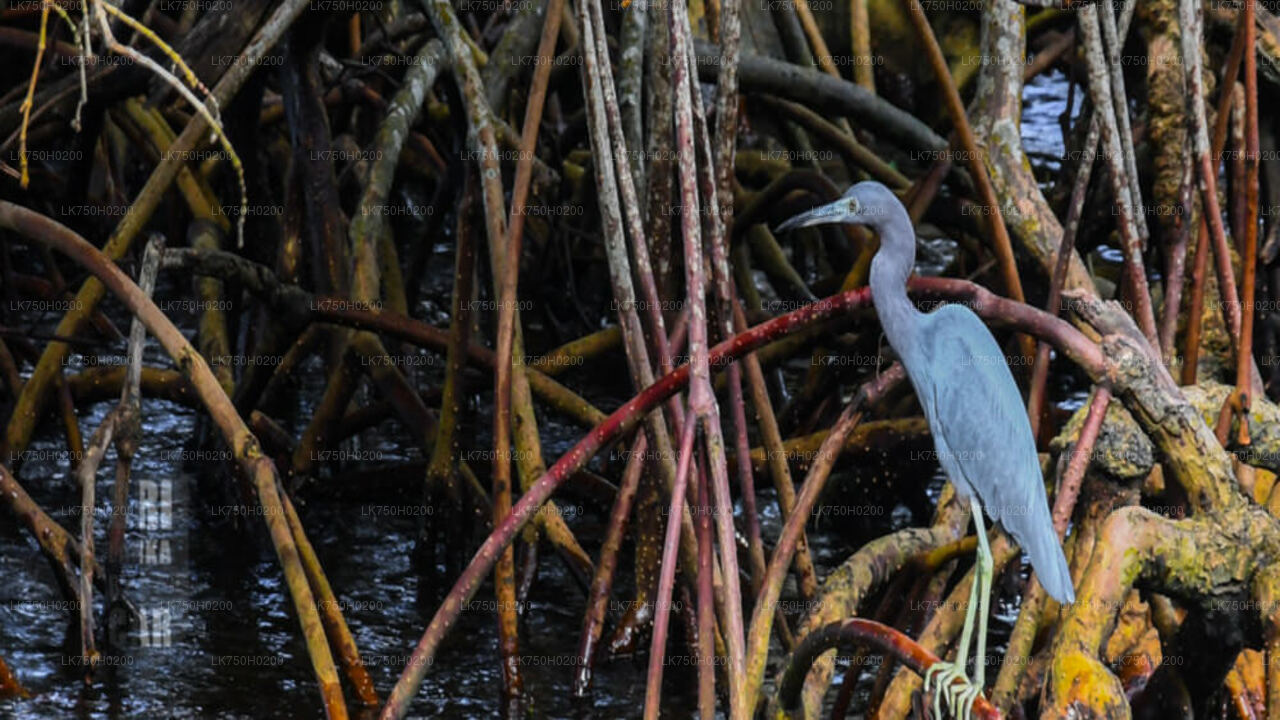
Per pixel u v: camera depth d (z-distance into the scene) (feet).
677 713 33.14
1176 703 26.37
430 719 32.27
